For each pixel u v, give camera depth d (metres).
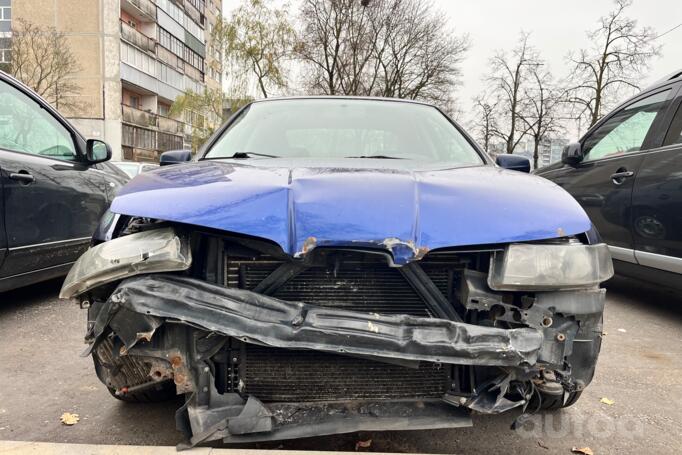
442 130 3.06
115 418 2.34
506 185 1.93
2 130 3.61
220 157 2.73
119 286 1.63
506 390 1.66
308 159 2.44
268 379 1.74
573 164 5.11
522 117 32.34
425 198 1.73
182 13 43.59
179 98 28.44
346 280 1.77
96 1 33.28
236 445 1.93
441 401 1.76
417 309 1.79
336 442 2.10
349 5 28.55
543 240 1.77
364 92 30.11
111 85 33.91
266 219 1.66
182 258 1.66
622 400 2.70
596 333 1.79
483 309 1.72
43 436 2.18
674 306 4.77
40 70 29.27
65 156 4.32
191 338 1.65
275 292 1.76
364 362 1.76
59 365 3.02
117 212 1.76
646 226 4.04
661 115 4.15
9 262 3.51
